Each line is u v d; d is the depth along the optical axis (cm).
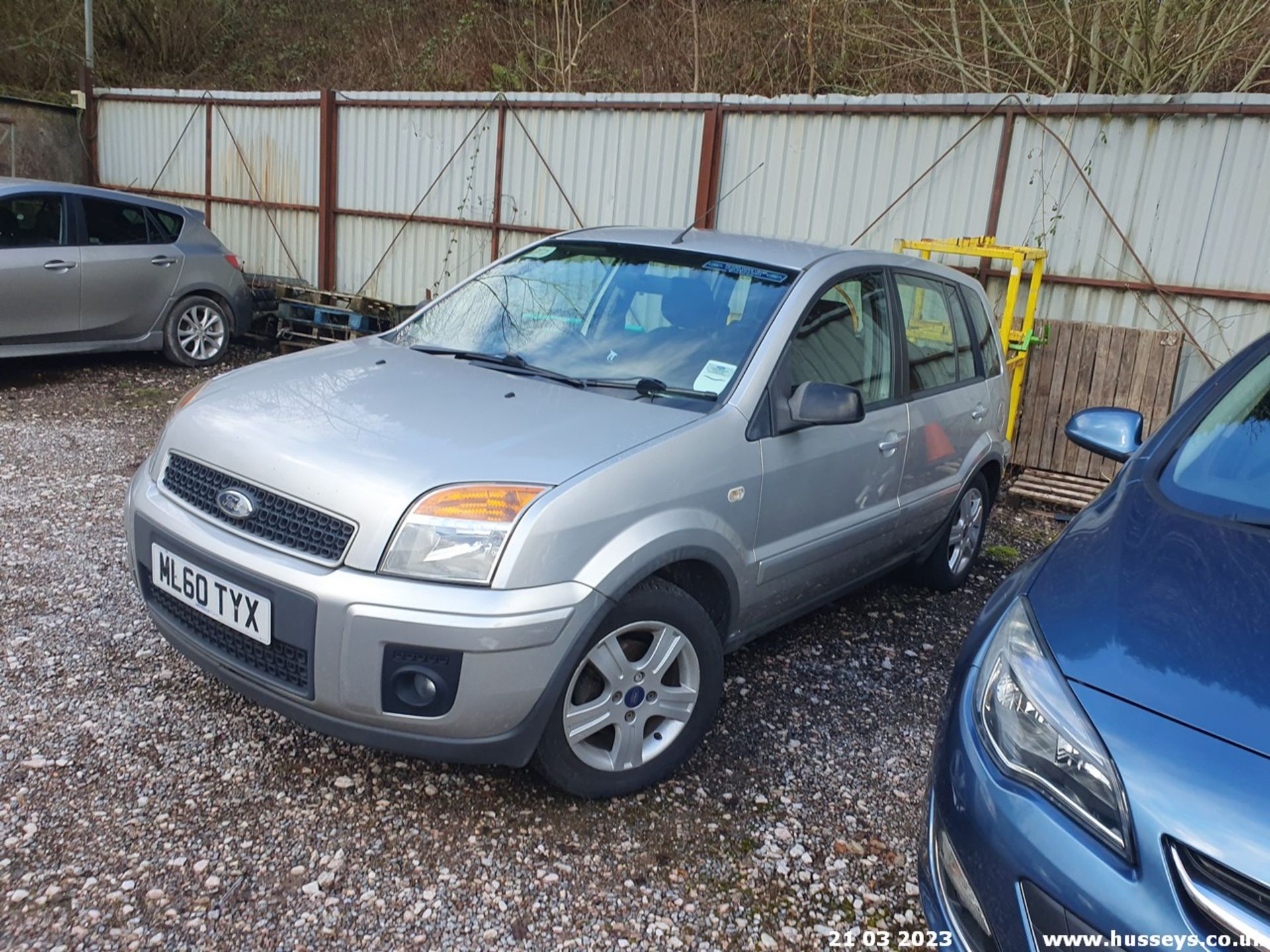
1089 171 696
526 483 253
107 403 721
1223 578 198
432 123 989
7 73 1530
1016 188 725
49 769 278
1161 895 155
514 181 952
